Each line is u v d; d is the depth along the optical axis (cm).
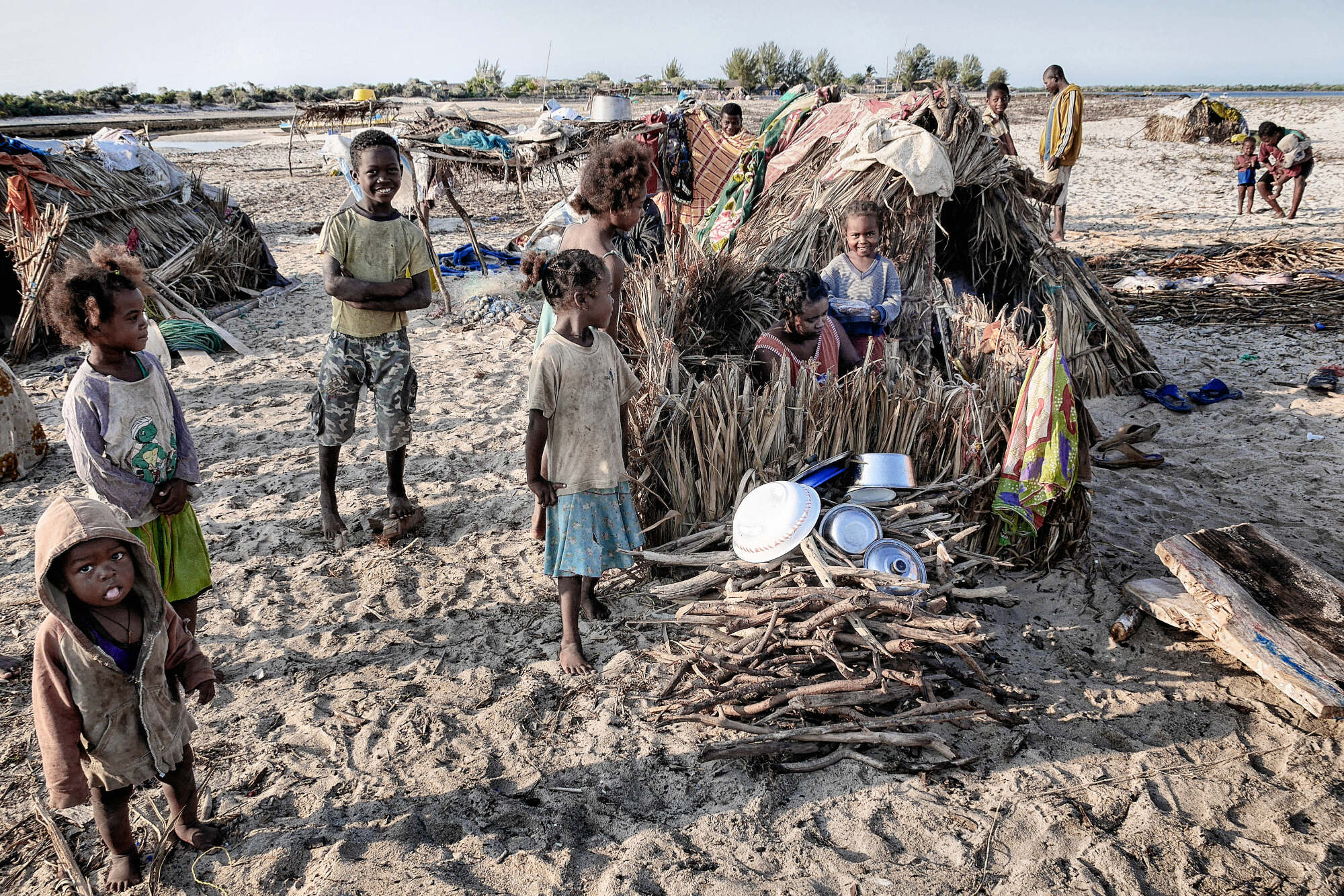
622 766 299
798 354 458
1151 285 911
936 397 414
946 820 273
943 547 352
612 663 351
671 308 489
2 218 777
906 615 308
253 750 307
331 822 275
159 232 968
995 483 407
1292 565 359
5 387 519
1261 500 480
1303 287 884
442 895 247
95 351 299
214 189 1102
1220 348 744
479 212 1606
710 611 326
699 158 941
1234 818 273
